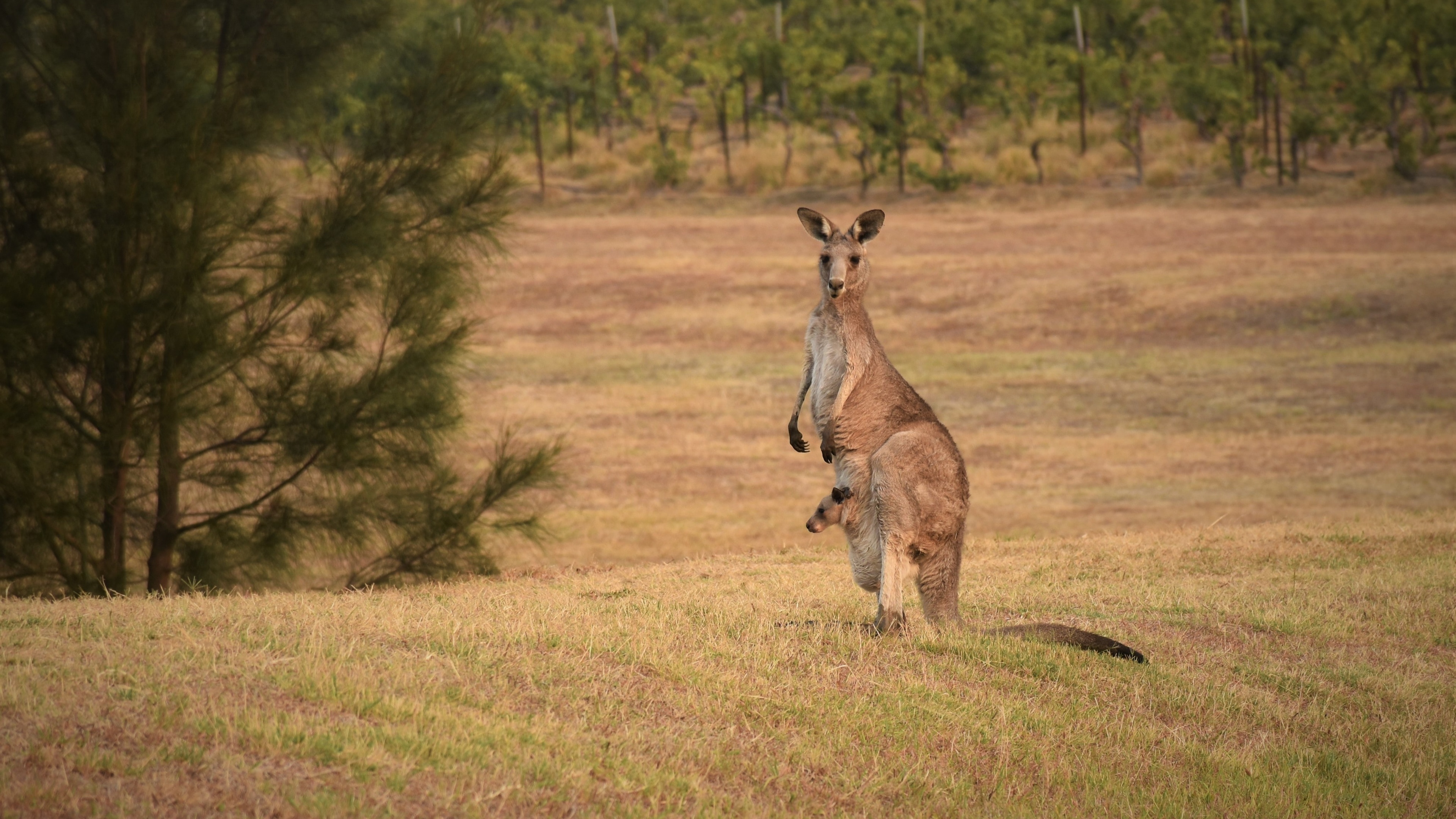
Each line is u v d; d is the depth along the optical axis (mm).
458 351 32531
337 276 31125
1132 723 18484
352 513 32031
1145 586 27969
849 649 19750
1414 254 88688
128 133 28234
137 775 12469
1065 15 155375
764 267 101062
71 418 29594
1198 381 67562
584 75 156375
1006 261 97375
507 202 33375
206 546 31781
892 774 15758
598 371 74688
